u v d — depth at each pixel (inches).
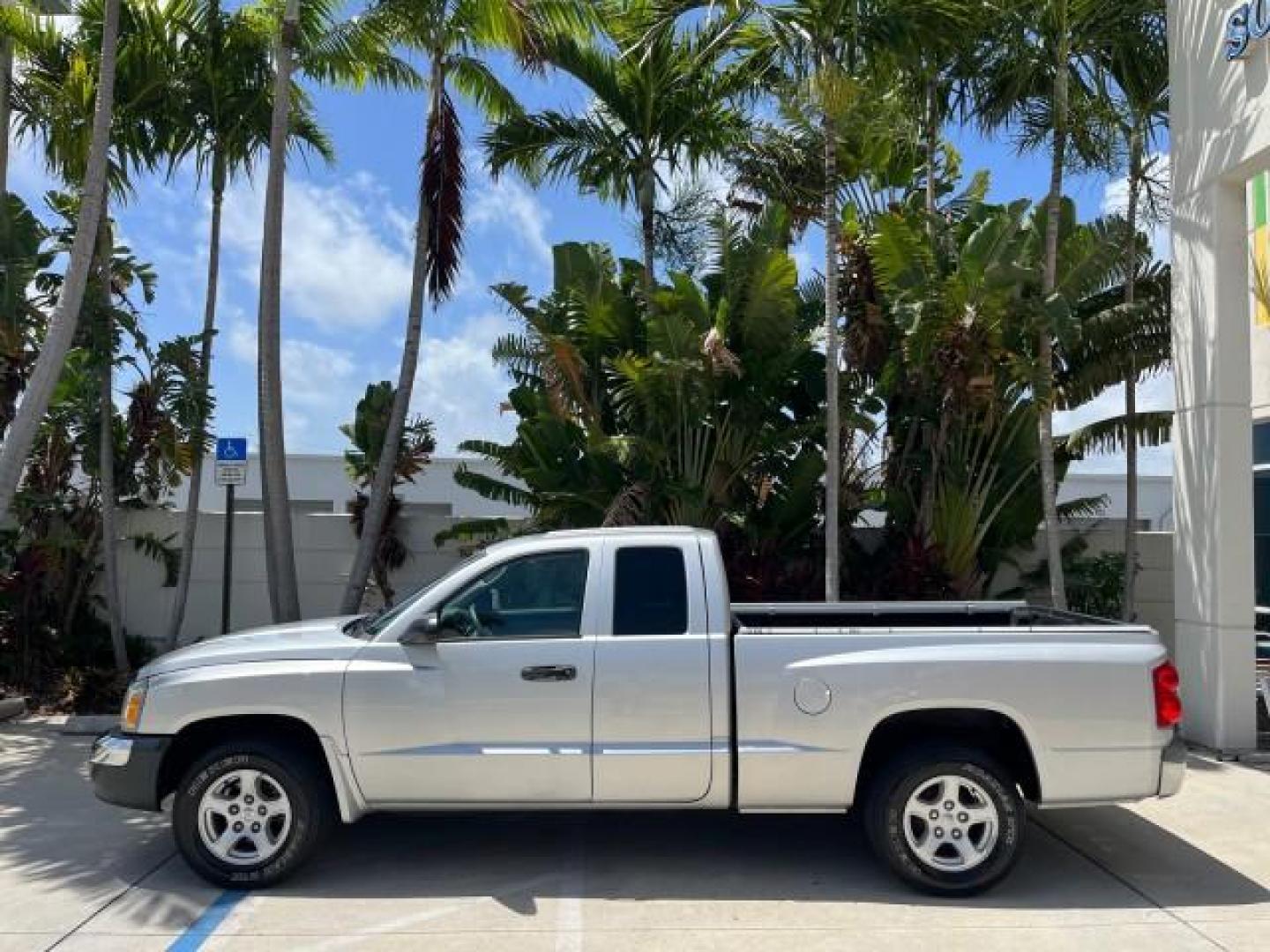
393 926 207.6
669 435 479.8
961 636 229.3
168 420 499.5
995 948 197.3
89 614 526.0
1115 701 223.9
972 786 223.8
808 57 411.8
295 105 525.7
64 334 401.7
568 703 225.9
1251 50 344.2
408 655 230.1
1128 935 203.8
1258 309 572.1
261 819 229.8
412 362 484.1
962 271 428.5
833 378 413.4
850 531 508.7
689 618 230.5
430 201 482.3
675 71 515.2
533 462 507.2
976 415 482.0
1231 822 279.3
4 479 389.4
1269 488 578.6
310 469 904.3
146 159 506.0
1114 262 437.1
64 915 213.5
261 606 538.9
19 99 495.5
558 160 536.4
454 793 226.5
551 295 518.3
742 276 471.2
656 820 279.9
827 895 225.9
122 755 228.8
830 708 224.4
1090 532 524.4
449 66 499.2
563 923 209.8
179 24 483.8
